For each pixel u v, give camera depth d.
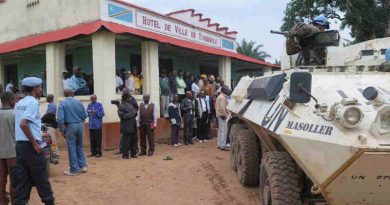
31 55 18.78
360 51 8.05
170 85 17.31
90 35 14.70
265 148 7.77
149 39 15.75
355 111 4.93
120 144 13.52
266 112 6.57
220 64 21.67
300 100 5.52
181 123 16.05
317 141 5.04
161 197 8.41
